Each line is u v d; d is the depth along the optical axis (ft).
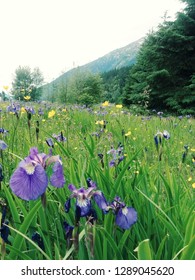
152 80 88.79
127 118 36.14
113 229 7.70
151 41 92.32
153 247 8.39
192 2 90.53
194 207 8.24
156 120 35.19
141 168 10.52
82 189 6.60
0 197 9.36
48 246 7.80
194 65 89.66
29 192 6.25
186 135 28.40
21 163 6.52
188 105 88.12
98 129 22.80
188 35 89.86
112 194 8.92
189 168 17.43
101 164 13.02
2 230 6.38
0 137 15.28
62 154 13.05
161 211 7.84
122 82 271.28
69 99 153.48
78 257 7.26
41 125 25.76
